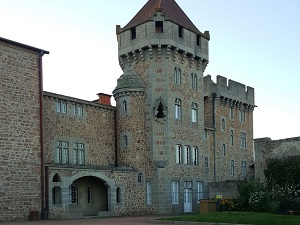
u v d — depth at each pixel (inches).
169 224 842.8
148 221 908.0
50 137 1203.9
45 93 1197.7
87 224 836.0
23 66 1050.7
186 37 1432.1
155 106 1333.7
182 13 1497.3
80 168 1149.1
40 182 1046.4
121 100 1389.0
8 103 1004.6
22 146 1021.2
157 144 1325.0
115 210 1228.5
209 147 1695.4
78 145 1288.1
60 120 1240.2
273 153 1294.3
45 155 1182.3
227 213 957.2
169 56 1365.7
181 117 1403.8
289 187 1086.4
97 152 1333.7
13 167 994.1
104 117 1374.3
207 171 1496.1
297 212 942.4
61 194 1091.9
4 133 986.7
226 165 1780.3
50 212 1055.0
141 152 1339.8
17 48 1042.1
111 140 1381.6
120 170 1267.2
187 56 1446.9
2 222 925.8
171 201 1325.0
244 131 1943.9
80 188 1254.9
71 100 1272.1
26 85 1051.9
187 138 1421.0
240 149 1893.5
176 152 1373.0
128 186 1283.2
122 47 1434.5
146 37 1360.7
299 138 1251.2
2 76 1000.9
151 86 1352.1
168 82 1354.6
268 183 1130.0
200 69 1510.8
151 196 1317.7
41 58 1093.8
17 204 990.4
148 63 1369.3
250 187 1101.7
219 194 1454.2
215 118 1754.4
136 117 1360.7
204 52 1509.6
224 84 1824.6
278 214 927.0
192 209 1406.3
